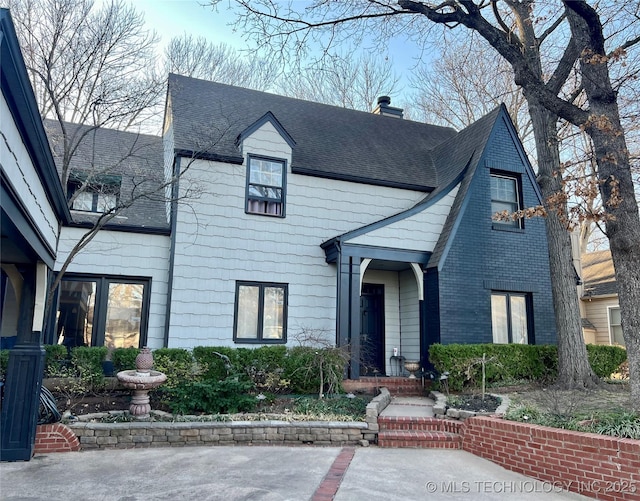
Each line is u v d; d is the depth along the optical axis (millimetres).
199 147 10820
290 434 7363
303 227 11922
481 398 8586
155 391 8805
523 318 11938
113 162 12289
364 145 14297
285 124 13672
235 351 9750
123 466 5758
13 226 3861
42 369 6391
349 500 4609
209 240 10984
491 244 11656
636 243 6551
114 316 10594
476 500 4801
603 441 4953
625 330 6469
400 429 7648
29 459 5992
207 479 5230
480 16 8039
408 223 11430
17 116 3508
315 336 11000
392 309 12836
